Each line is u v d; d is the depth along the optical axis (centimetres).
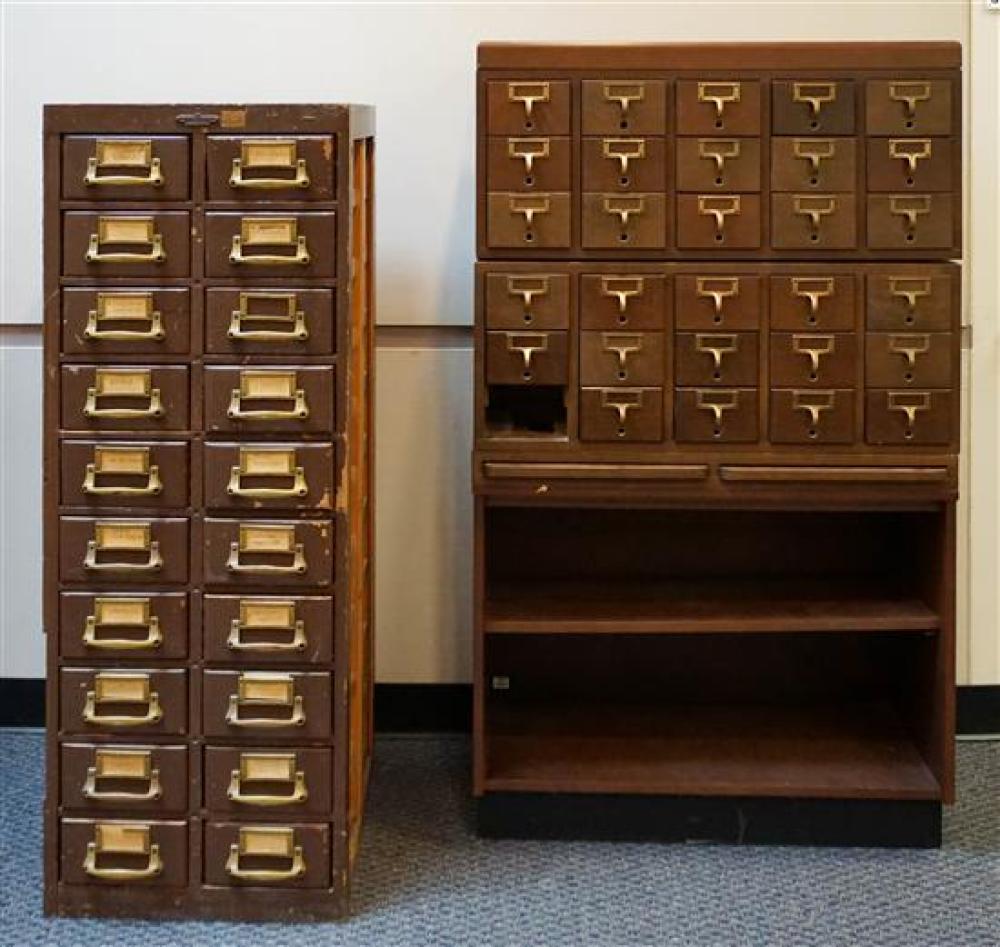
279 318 208
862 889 227
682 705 276
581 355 230
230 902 216
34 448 289
